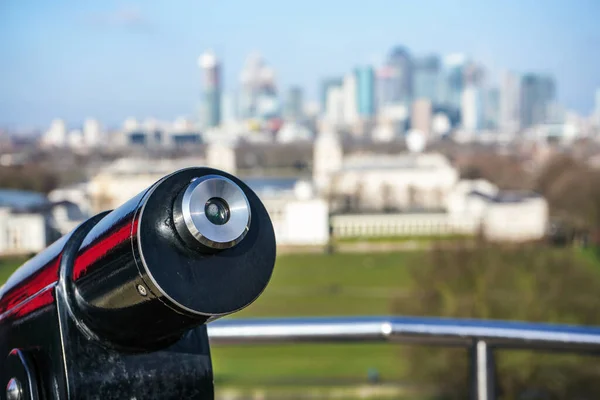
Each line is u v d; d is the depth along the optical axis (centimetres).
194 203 145
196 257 149
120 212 156
